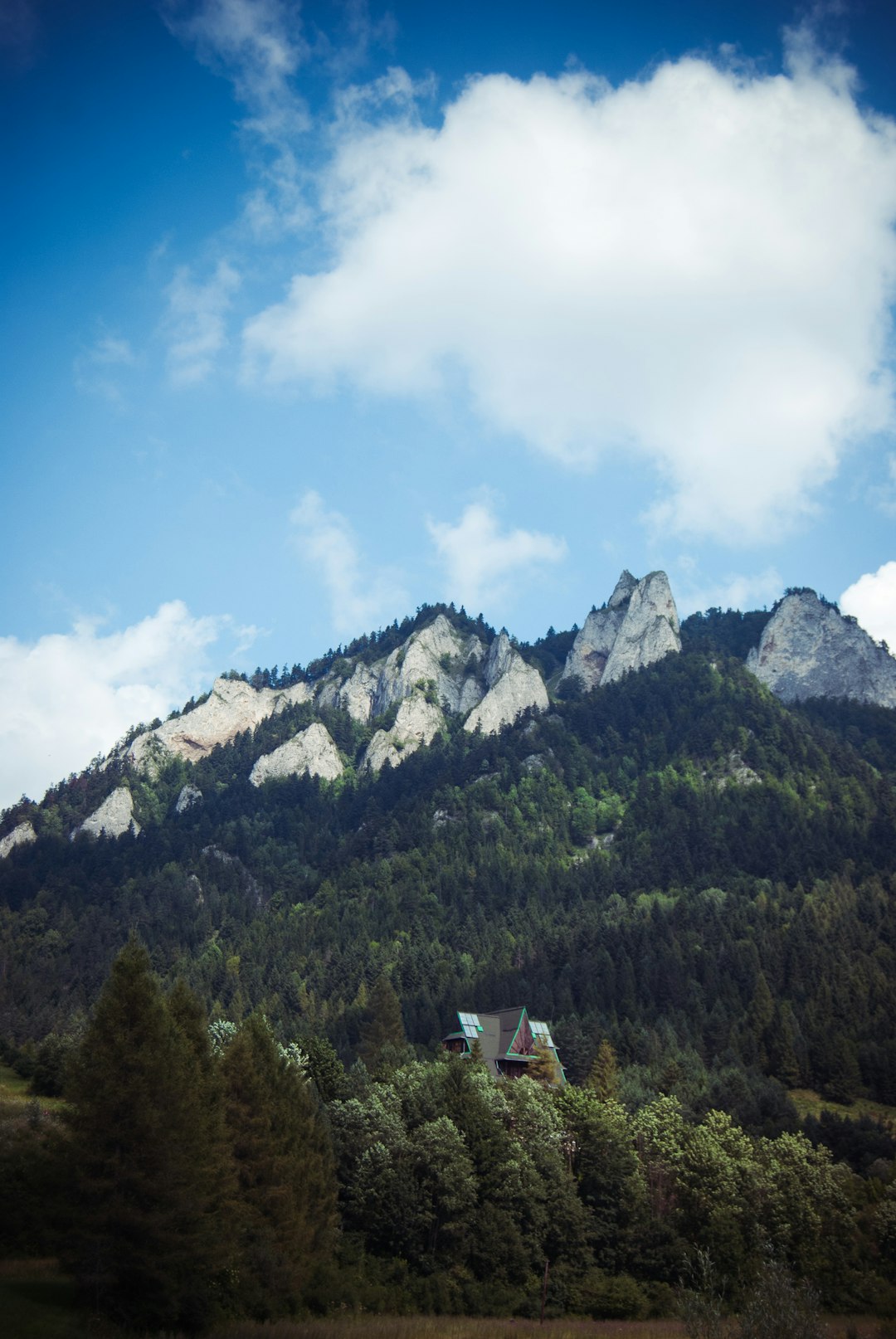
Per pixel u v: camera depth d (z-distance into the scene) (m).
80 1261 61.19
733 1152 106.88
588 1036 162.50
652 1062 157.75
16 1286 66.31
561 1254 96.94
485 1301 86.88
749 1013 179.25
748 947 199.00
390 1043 150.75
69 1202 62.44
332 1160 91.88
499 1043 151.12
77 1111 64.06
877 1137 133.88
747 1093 146.12
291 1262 76.69
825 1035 169.88
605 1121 105.81
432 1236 91.56
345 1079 111.38
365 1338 68.94
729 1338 49.47
